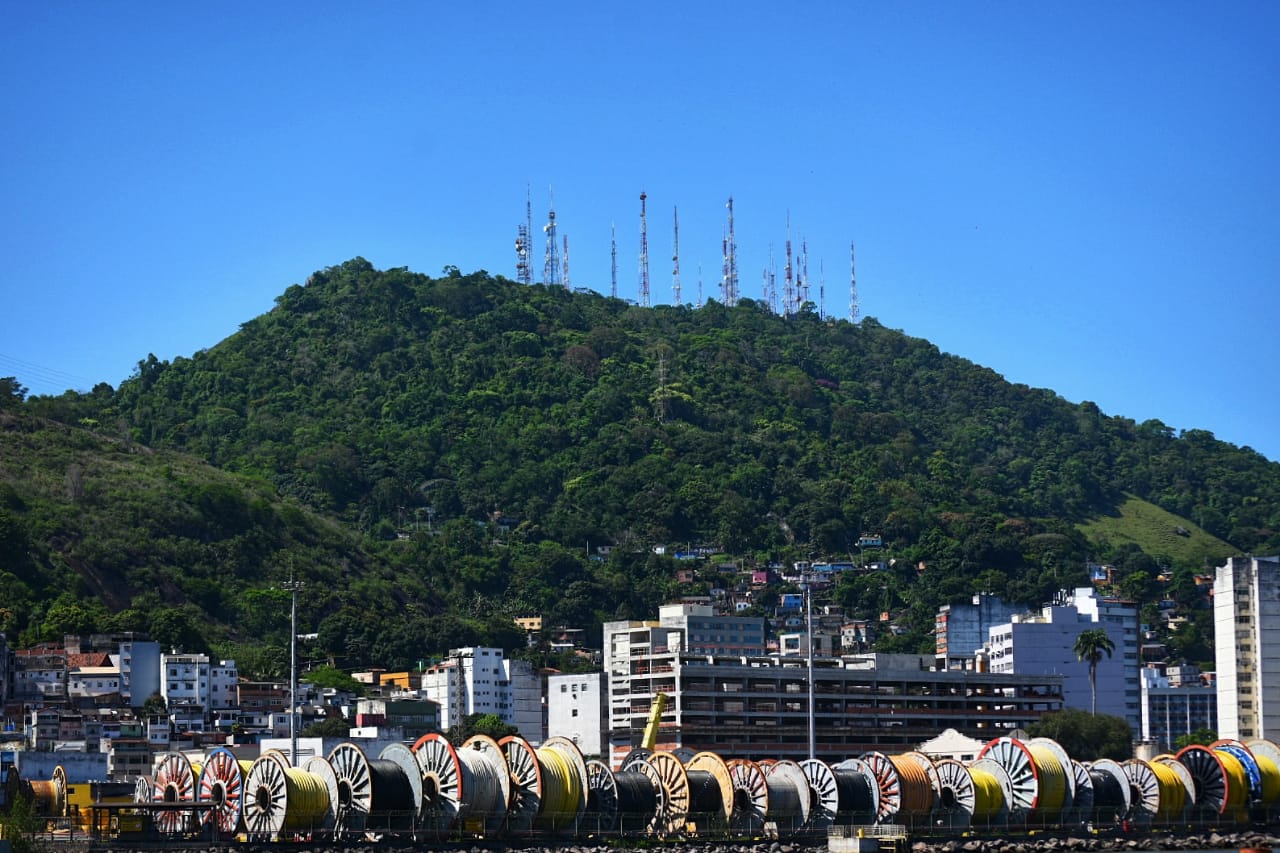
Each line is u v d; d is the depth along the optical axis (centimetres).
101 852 19125
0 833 16500
